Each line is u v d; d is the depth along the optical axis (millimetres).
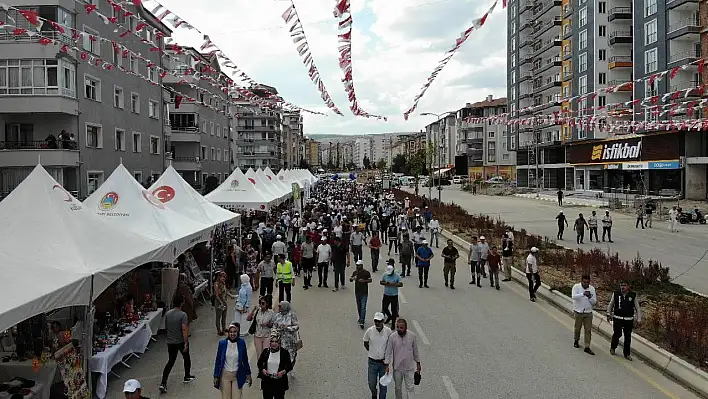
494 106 100812
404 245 19062
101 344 9125
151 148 35281
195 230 14133
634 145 47031
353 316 13383
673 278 17750
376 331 8086
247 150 90750
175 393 8562
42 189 9617
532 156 72562
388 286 12438
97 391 8391
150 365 9891
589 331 10602
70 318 10109
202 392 8609
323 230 18250
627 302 10211
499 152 100938
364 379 9117
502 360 10094
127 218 12734
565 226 33844
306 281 16859
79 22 25406
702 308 12781
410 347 7902
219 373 7645
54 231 9062
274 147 91250
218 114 50875
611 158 50750
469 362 9977
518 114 73688
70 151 25328
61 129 25938
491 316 13453
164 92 37375
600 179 56438
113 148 29766
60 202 9695
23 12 9695
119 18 28984
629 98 51688
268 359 7504
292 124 129625
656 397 8367
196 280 14859
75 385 7777
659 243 26328
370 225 27375
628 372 9492
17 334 8469
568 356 10352
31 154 24406
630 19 51719
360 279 12422
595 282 16734
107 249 9609
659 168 43938
